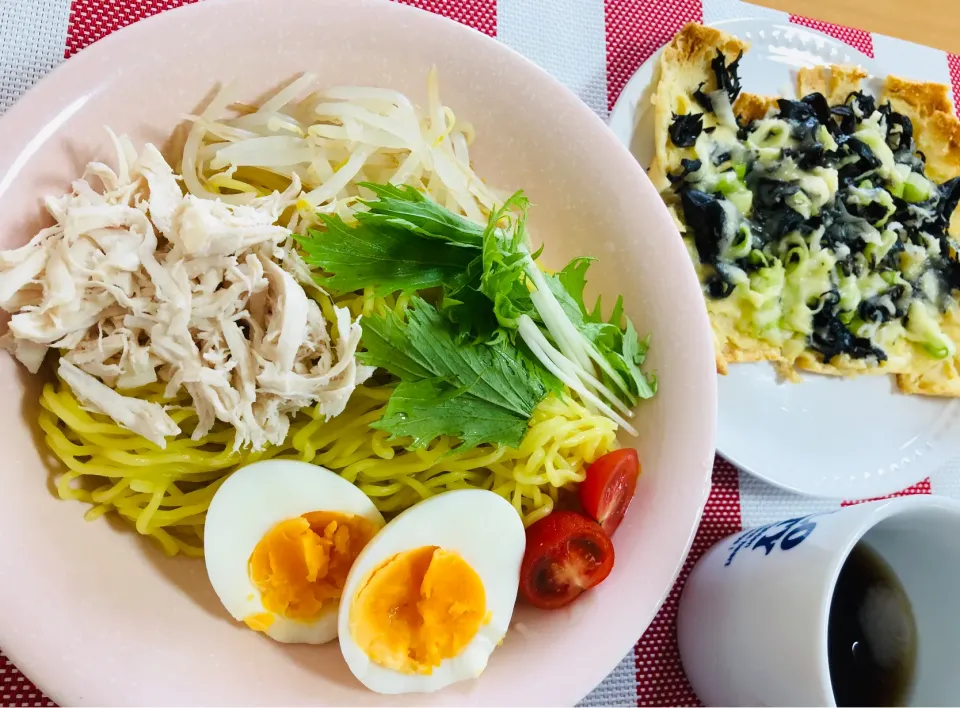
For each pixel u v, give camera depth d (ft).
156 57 0.64
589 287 0.77
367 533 0.65
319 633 0.63
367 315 0.66
